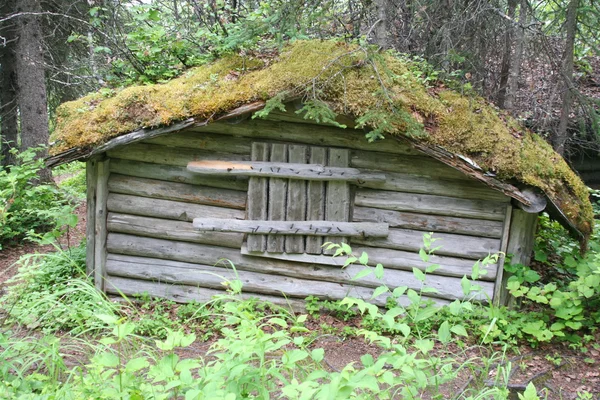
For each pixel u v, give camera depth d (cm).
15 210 766
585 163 975
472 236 505
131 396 208
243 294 529
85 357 385
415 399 234
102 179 519
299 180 501
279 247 510
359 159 500
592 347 459
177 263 532
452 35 695
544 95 749
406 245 510
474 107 500
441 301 510
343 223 502
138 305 527
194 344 446
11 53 1060
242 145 507
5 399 251
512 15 702
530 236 498
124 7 781
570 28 685
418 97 479
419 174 500
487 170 455
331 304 509
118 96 488
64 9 960
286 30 484
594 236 597
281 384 306
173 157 514
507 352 451
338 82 461
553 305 447
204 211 520
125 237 534
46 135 945
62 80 1066
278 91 451
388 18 731
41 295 479
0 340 316
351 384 186
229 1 788
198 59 616
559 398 385
